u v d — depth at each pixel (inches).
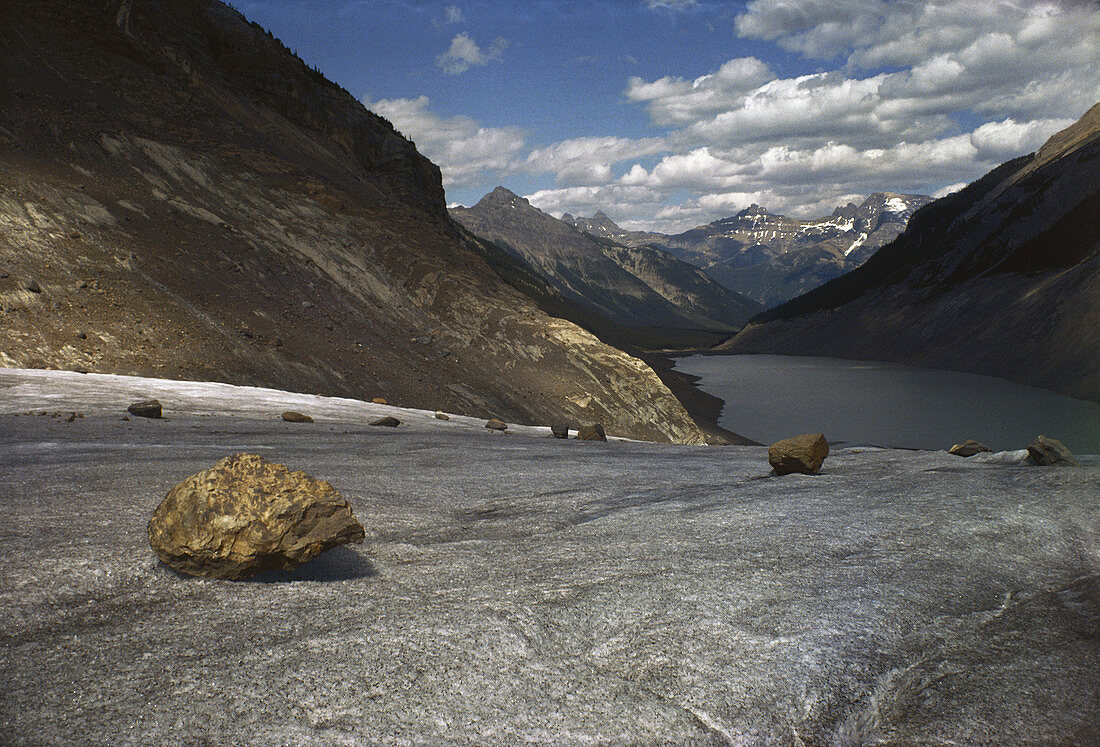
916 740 102.9
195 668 119.4
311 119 3048.7
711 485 339.3
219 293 1369.3
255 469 186.4
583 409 1927.9
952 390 4360.2
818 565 180.7
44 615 138.6
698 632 138.8
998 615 145.4
